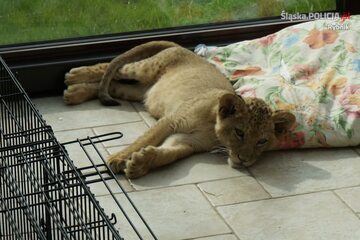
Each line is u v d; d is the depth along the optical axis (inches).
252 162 195.6
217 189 186.5
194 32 243.6
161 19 244.1
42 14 233.3
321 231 171.9
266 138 196.2
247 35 248.5
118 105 225.9
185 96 211.6
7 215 150.1
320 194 185.3
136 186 186.5
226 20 250.2
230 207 179.6
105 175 190.7
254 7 252.2
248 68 229.8
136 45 239.8
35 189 149.6
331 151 204.2
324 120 203.9
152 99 221.3
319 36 228.4
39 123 186.5
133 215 175.3
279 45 231.5
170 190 185.5
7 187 153.6
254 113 194.4
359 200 182.9
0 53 225.5
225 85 218.2
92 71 227.3
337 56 221.5
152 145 199.6
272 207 179.9
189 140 201.5
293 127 202.8
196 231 170.9
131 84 229.5
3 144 180.5
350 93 208.4
